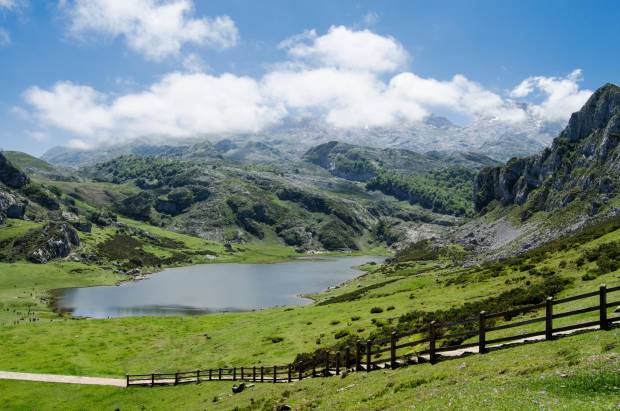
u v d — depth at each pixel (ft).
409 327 199.52
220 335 308.60
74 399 212.23
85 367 263.08
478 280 282.36
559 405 56.90
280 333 279.49
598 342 80.69
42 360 277.03
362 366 138.51
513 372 80.43
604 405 53.88
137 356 286.25
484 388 74.18
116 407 199.41
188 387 209.46
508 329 139.74
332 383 132.77
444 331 171.32
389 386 102.06
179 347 296.92
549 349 86.79
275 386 161.89
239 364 236.02
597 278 166.40
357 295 451.94
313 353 207.00
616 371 64.39
